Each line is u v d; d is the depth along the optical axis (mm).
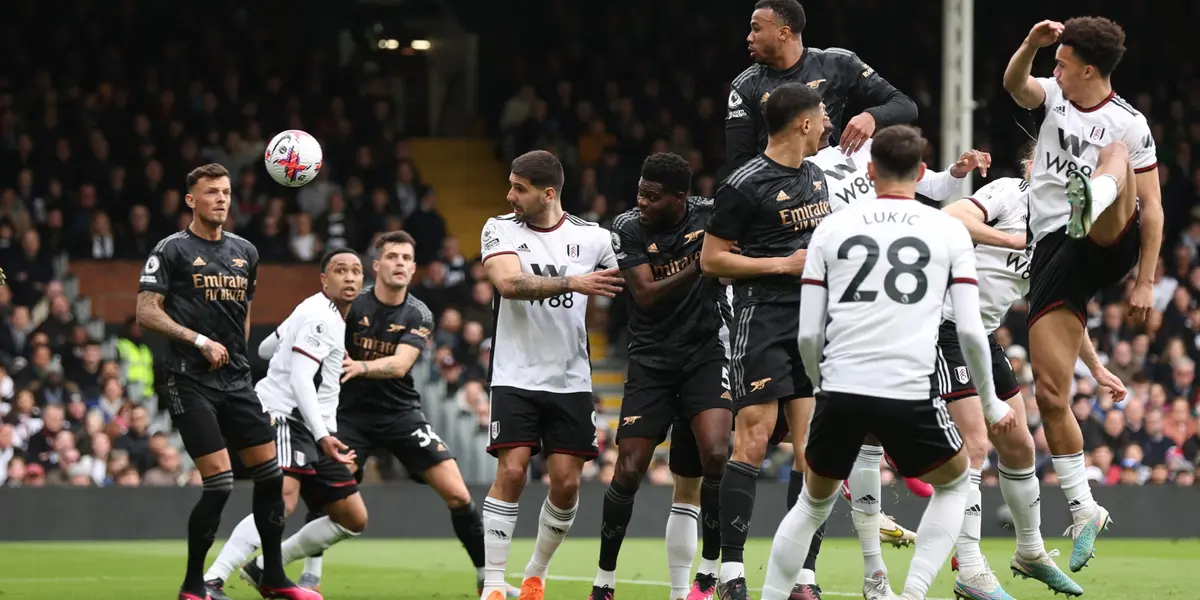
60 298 64312
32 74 81688
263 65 86438
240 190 76000
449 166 91188
